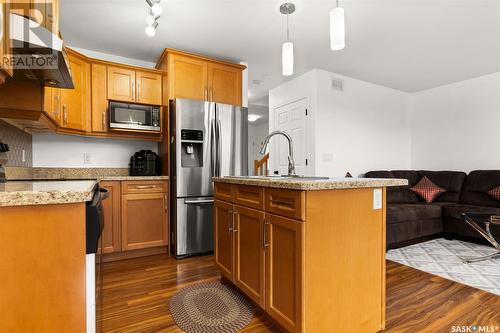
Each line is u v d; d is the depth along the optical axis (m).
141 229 2.87
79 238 0.91
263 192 1.59
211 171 3.02
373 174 4.16
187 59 3.11
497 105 3.91
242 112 3.23
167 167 3.07
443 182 4.10
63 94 2.58
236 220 1.91
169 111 3.00
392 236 3.14
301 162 4.07
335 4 2.30
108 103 2.98
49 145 2.97
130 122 2.99
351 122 4.18
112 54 3.29
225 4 2.30
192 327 1.60
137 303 1.89
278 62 3.58
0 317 0.82
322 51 3.25
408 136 4.96
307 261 1.29
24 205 0.83
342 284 1.40
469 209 3.33
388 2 2.27
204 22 2.58
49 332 0.87
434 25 2.65
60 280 0.89
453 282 2.24
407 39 2.94
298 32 2.79
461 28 2.71
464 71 3.91
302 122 4.06
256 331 1.57
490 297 1.97
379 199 1.56
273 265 1.50
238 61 3.54
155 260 2.81
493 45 3.08
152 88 3.17
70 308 0.90
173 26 2.65
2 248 0.82
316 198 1.32
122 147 3.35
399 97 4.81
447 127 4.47
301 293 1.28
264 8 2.36
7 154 2.17
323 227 1.34
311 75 3.88
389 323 1.64
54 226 0.88
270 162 4.78
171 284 2.20
